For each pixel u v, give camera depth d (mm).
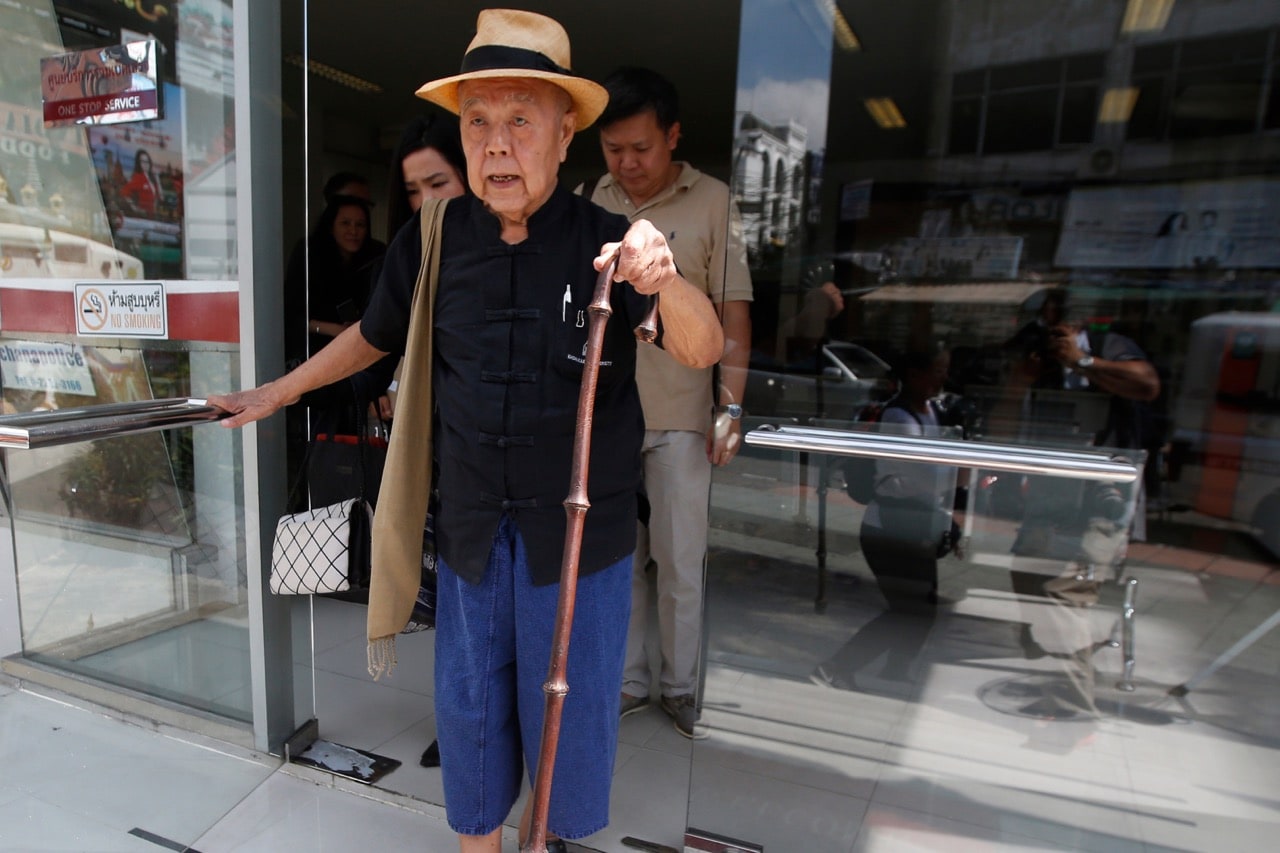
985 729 1561
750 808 1706
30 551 2404
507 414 1354
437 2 4062
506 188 1297
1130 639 1458
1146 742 1462
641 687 2402
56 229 2219
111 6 2027
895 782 1621
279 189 2021
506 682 1485
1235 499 1417
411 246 1497
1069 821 1516
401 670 2670
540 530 1379
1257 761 1383
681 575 2211
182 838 1848
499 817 1500
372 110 6406
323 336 2713
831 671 1625
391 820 1914
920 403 1825
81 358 2268
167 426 1546
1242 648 1391
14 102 2195
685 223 2148
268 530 2049
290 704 2162
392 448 1447
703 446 2180
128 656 2334
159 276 2113
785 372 1603
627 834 1846
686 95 6000
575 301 1347
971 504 1516
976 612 1544
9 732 2264
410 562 1487
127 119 2064
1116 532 1448
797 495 1595
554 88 1312
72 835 1855
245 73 1886
